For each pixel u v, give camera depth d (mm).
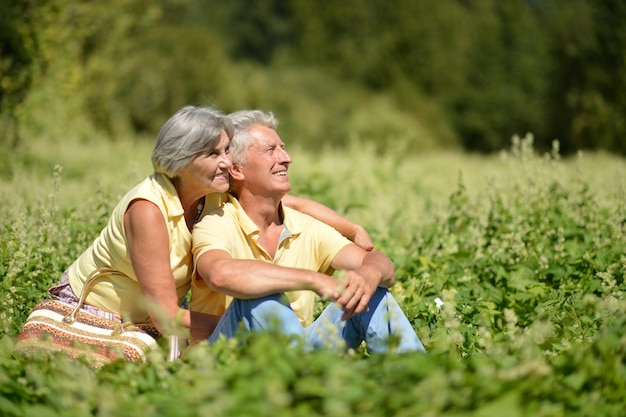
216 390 3898
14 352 5383
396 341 4445
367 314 5625
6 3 22875
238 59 106375
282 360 4020
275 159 6035
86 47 31297
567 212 9578
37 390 4539
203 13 107750
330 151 23875
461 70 82625
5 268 7078
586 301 5176
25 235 7645
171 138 5742
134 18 32938
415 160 29469
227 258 5504
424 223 10875
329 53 84312
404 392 3889
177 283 5957
